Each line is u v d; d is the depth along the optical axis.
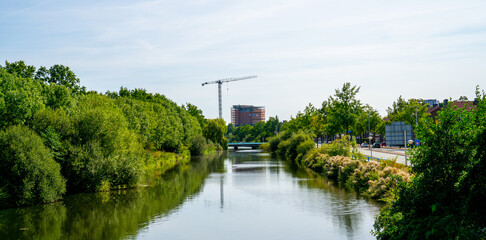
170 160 66.06
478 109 10.41
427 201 10.29
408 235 10.44
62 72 48.28
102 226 19.78
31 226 19.89
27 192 24.86
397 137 32.62
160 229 19.03
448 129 10.80
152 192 31.16
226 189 32.47
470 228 9.19
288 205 24.16
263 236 17.34
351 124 48.38
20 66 42.69
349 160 34.28
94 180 30.89
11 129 25.91
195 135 99.75
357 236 16.72
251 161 66.94
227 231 18.45
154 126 60.88
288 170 47.25
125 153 36.09
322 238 16.69
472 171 9.60
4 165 24.78
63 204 25.88
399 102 81.81
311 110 84.44
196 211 23.30
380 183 24.50
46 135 29.17
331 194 27.41
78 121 32.78
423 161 10.87
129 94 83.75
